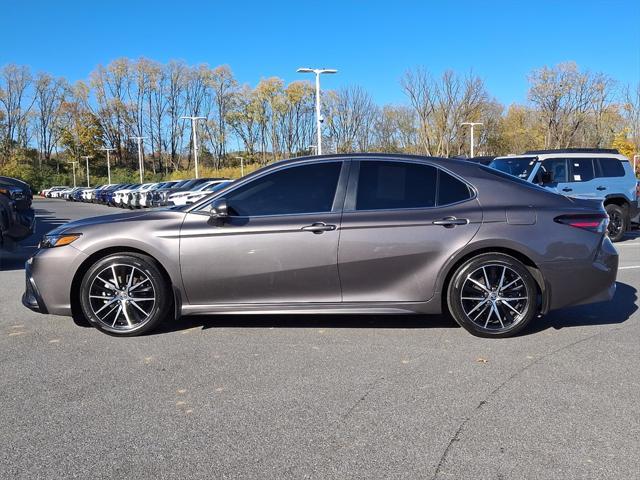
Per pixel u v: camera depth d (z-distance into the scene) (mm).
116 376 3906
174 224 4688
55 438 3018
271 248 4586
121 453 2854
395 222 4574
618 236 11367
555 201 4754
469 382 3734
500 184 4754
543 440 2934
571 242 4605
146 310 4777
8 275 8227
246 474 2646
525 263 4656
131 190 34938
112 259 4688
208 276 4633
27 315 5605
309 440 2967
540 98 46719
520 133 53750
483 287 4629
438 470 2658
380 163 4805
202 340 4699
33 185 86688
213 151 83312
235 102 78875
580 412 3264
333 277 4602
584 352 4324
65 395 3588
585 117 46781
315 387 3676
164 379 3844
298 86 72500
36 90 90688
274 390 3637
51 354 4375
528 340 4633
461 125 42969
